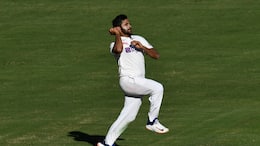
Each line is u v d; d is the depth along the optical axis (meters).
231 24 109.00
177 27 108.50
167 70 87.75
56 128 63.84
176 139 58.34
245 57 92.75
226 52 95.56
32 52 98.75
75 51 98.62
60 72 88.75
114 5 121.19
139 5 120.44
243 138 57.91
